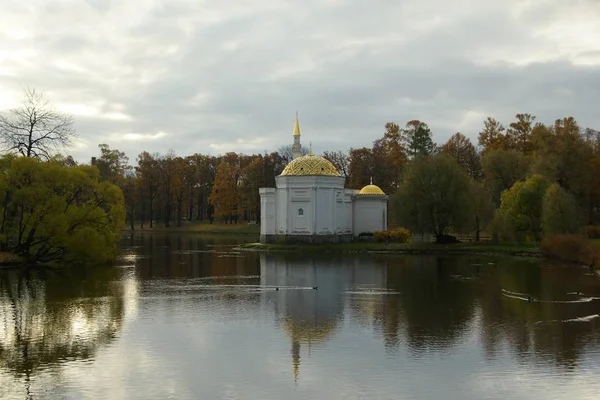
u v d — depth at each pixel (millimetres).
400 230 88688
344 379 23391
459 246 76812
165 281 49469
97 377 23625
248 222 143375
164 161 138875
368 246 80750
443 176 77375
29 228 57531
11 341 28875
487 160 89750
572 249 65188
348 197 91875
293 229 86625
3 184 53781
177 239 112250
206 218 159375
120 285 46844
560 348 27625
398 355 26578
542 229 72812
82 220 57188
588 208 88438
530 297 40531
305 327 31891
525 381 23125
